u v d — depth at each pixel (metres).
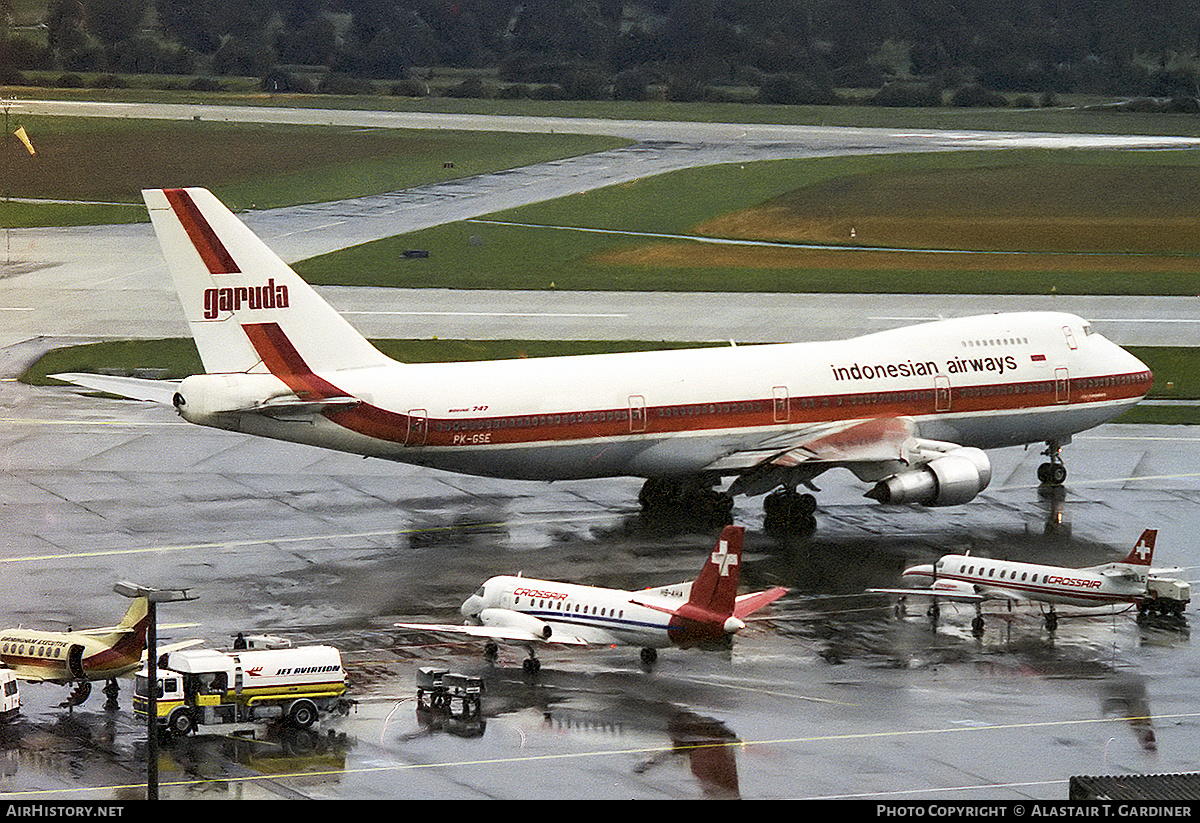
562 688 196.75
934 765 172.75
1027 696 194.38
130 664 187.50
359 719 186.25
